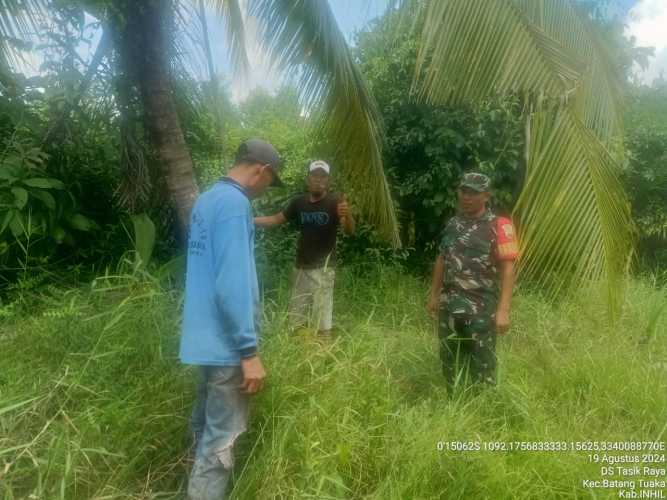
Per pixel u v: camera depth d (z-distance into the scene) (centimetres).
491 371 285
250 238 199
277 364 242
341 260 536
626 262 285
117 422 220
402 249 543
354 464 215
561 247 264
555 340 375
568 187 264
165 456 225
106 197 486
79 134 448
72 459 191
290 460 207
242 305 186
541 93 274
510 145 500
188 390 247
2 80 390
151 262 410
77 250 443
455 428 228
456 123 511
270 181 212
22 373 252
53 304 319
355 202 470
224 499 205
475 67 282
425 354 331
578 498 207
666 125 659
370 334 305
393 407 252
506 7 280
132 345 268
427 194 534
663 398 284
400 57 517
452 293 287
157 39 376
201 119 535
